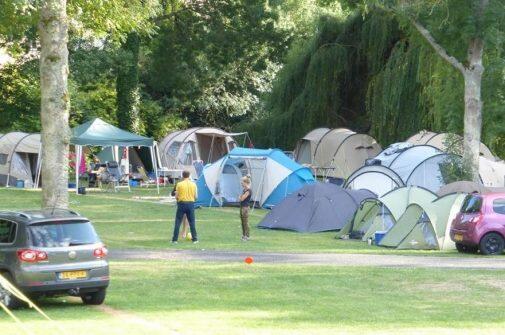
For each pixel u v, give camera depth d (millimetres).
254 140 103312
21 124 103062
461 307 28125
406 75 85562
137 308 27719
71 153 93312
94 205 69875
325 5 67750
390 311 27109
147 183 94500
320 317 25766
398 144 74875
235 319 25359
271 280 34156
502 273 36562
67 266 27344
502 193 46344
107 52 105500
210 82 124000
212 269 37531
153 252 44219
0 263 27281
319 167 89938
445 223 48312
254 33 110688
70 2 48656
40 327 23781
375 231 51562
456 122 67125
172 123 120500
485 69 64625
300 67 101375
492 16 57875
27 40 94562
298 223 57719
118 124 108500
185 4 110875
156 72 117125
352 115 100812
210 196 73438
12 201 69125
